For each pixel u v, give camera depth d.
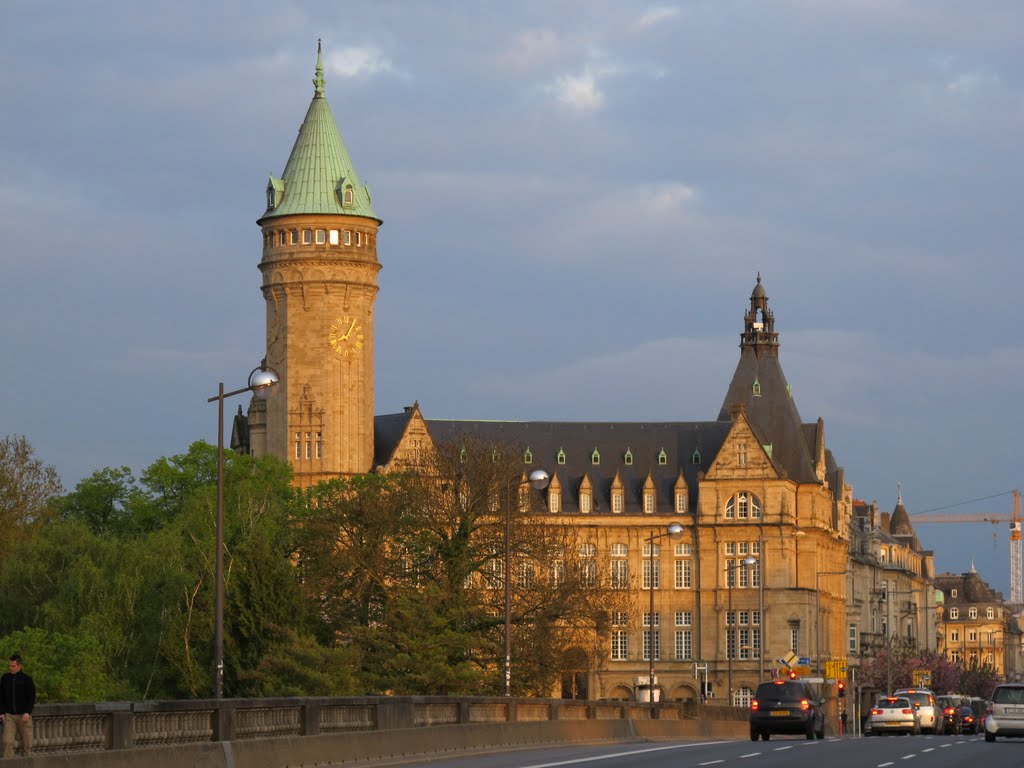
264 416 184.50
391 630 112.94
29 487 142.25
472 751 64.56
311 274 179.00
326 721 54.56
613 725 85.50
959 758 59.44
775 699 86.19
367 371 181.75
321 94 183.38
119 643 116.38
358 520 124.94
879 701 112.50
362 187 182.88
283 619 116.06
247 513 133.88
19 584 126.94
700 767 52.94
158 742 43.62
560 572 123.25
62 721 39.47
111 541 129.50
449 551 119.69
